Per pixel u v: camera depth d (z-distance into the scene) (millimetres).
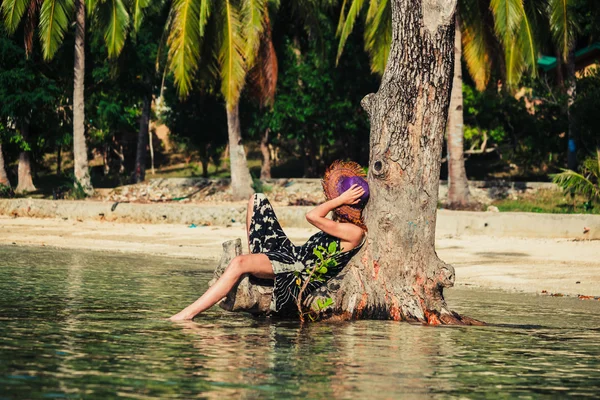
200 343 5738
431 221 7707
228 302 7348
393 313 7547
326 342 6016
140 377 4492
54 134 38031
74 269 11547
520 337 6590
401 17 7746
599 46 34250
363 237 7621
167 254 15070
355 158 39469
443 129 7805
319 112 35656
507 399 4266
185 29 23078
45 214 23969
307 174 40781
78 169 29328
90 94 36750
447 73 7766
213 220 21938
